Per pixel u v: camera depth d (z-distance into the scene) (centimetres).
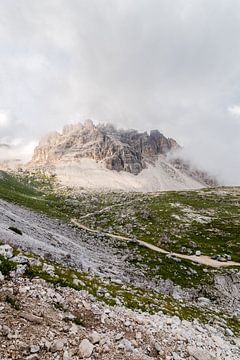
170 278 6412
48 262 2856
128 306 2291
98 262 5556
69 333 1395
